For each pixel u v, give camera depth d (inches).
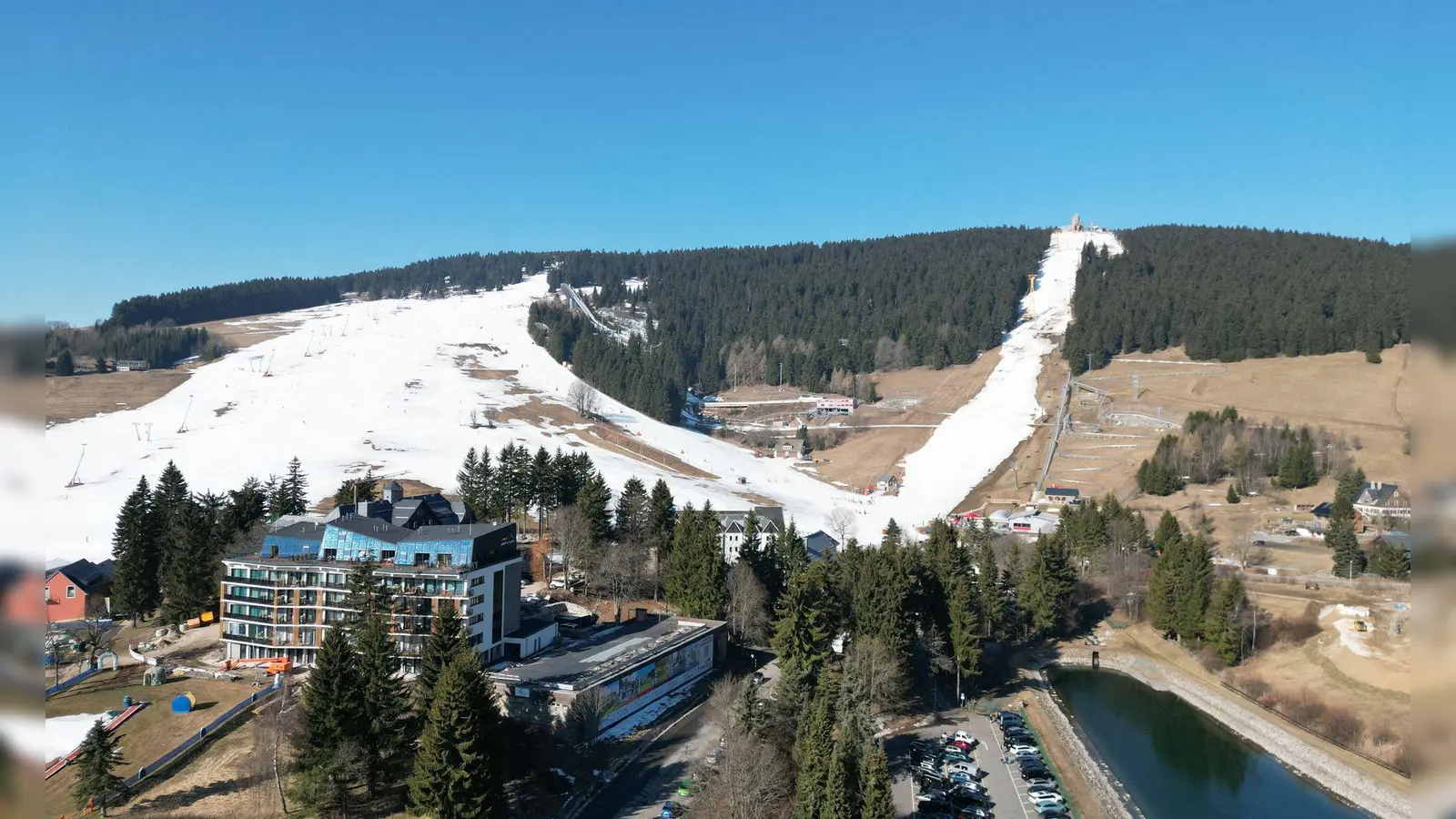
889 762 3885.3
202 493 7780.5
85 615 5364.2
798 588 4424.2
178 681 4239.7
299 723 3334.2
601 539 6048.2
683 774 3538.4
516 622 4579.2
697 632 4849.9
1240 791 3838.6
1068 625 6220.5
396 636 4163.4
